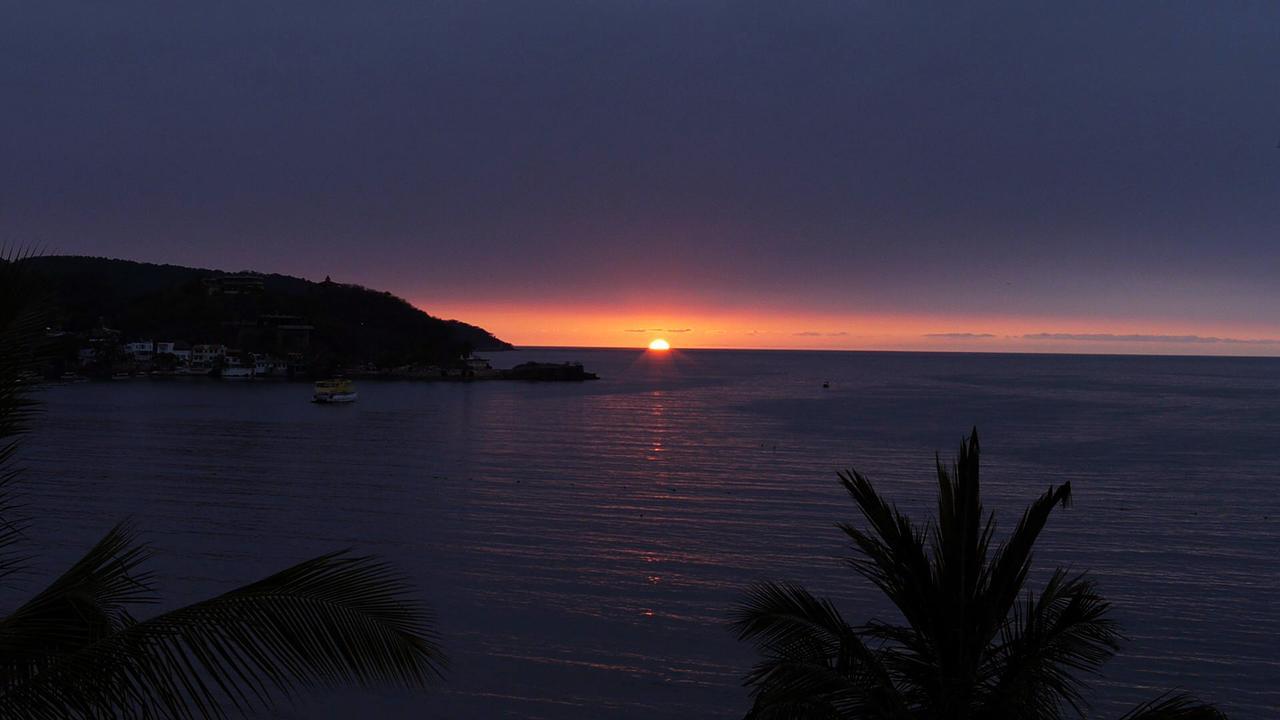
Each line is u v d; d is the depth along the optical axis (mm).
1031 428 95188
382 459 68062
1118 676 24141
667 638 27156
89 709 4883
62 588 5629
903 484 56719
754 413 115250
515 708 22312
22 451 70625
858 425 98375
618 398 145250
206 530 41750
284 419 102000
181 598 31078
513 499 50688
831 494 52781
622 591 32000
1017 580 8102
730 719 21969
